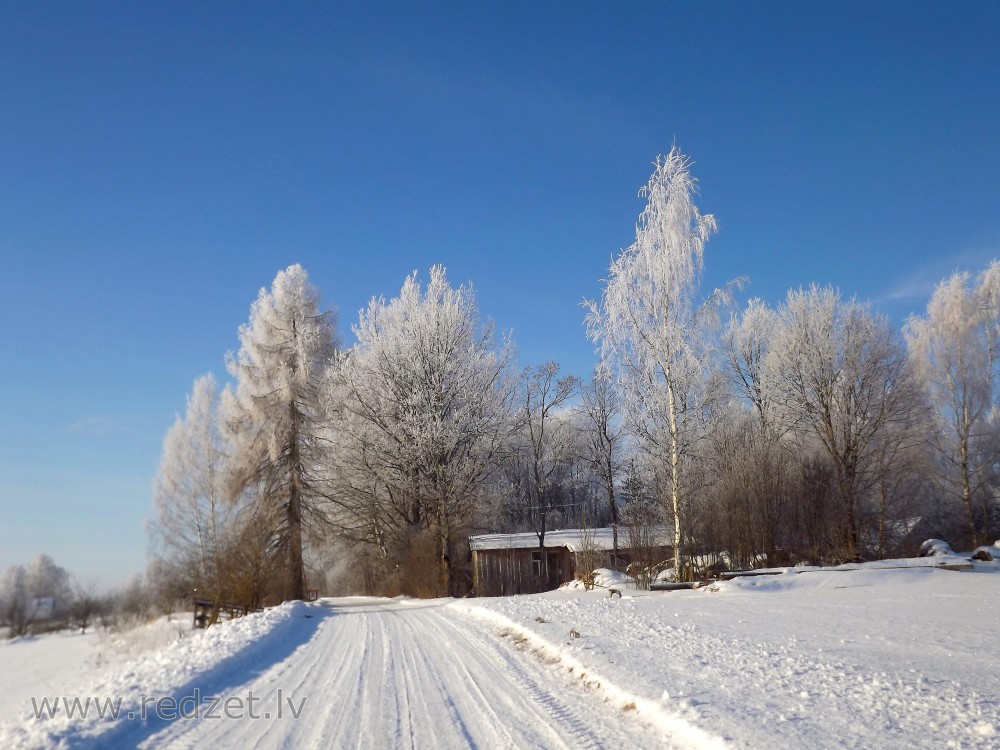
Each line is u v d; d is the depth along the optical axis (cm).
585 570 3038
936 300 4234
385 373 3825
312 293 4278
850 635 1257
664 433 2741
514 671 1127
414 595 3647
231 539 2947
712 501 3247
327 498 3975
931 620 1418
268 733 760
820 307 3828
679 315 2680
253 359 4109
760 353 4719
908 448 3825
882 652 1072
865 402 3662
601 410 5478
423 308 3944
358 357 4025
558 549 4175
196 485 4453
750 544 3120
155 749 701
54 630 4609
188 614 3266
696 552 3153
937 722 671
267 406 3947
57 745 681
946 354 4128
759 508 3173
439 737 736
